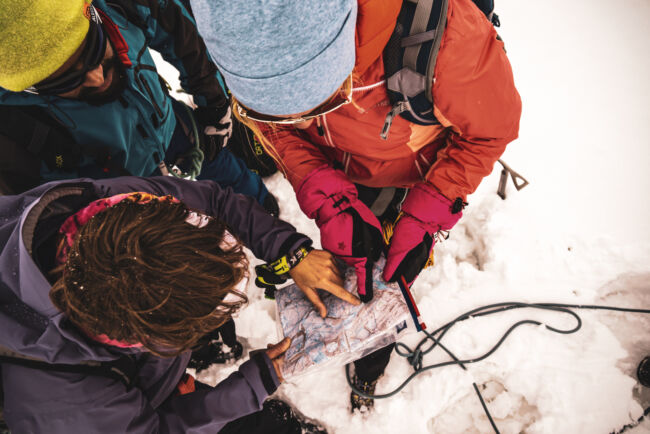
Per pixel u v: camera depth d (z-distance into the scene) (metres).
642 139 2.01
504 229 1.91
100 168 1.14
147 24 1.21
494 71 0.88
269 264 1.13
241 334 1.97
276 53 0.63
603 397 1.60
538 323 1.74
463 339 1.77
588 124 2.09
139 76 1.16
